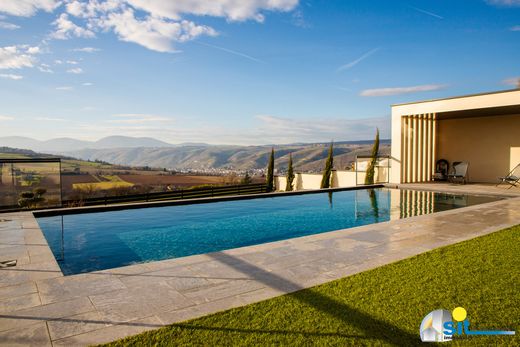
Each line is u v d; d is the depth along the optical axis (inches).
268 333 88.2
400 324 93.0
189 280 127.4
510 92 395.5
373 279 126.3
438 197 418.0
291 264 145.8
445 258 152.2
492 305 104.0
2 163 292.7
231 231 275.0
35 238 197.0
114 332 88.9
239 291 116.6
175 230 276.1
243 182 901.8
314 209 363.6
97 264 194.1
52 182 320.2
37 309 103.1
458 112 474.3
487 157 516.7
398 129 522.0
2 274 135.5
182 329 90.3
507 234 197.2
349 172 658.8
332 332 88.7
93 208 320.2
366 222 304.0
